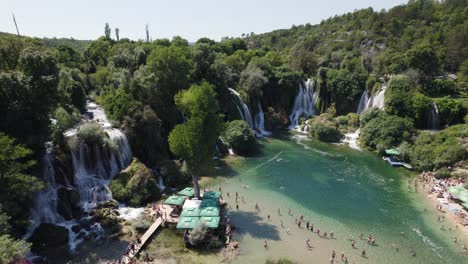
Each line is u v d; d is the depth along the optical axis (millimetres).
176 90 76000
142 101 68938
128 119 61656
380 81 102062
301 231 46062
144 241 41844
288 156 76812
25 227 40625
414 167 69438
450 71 127562
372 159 75562
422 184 61906
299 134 96812
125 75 72188
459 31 135500
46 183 43719
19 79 42906
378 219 49656
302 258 40125
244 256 40219
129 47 106875
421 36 155250
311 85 111375
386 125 80500
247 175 65188
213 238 42500
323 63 131250
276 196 56594
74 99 68312
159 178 59781
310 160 74375
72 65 101375
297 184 61594
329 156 77312
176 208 49781
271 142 88062
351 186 61125
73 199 48094
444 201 55094
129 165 57781
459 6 176250
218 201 49719
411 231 46531
